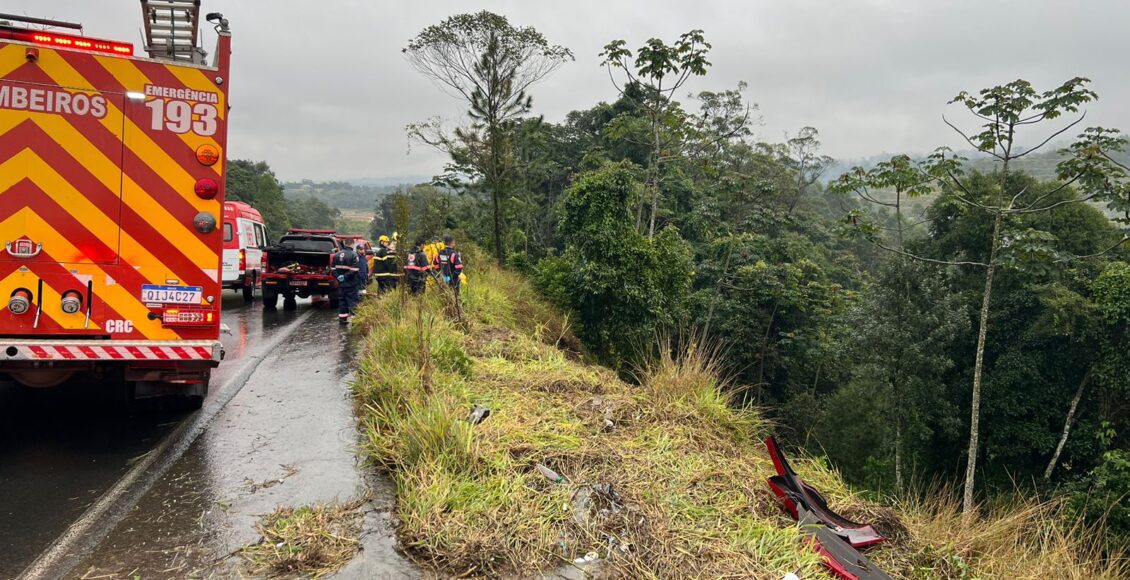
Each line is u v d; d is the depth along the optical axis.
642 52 16.58
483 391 5.73
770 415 24.55
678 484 4.06
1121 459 14.34
